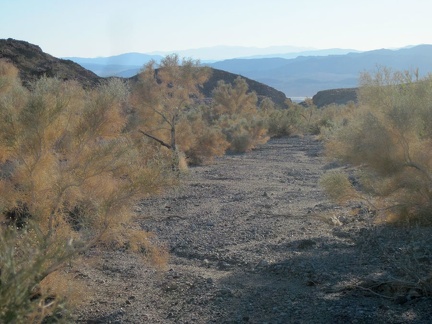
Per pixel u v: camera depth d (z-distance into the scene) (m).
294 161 27.19
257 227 11.59
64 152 7.54
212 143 26.58
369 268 7.88
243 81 54.53
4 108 7.30
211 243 10.43
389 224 10.15
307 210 13.21
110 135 7.98
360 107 10.99
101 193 7.28
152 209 14.20
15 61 50.34
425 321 5.86
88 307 6.96
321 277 7.70
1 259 3.97
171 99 23.00
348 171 20.00
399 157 9.14
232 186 18.41
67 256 5.41
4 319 3.70
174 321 6.50
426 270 7.33
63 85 9.10
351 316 6.17
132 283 8.02
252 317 6.50
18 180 7.16
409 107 9.05
